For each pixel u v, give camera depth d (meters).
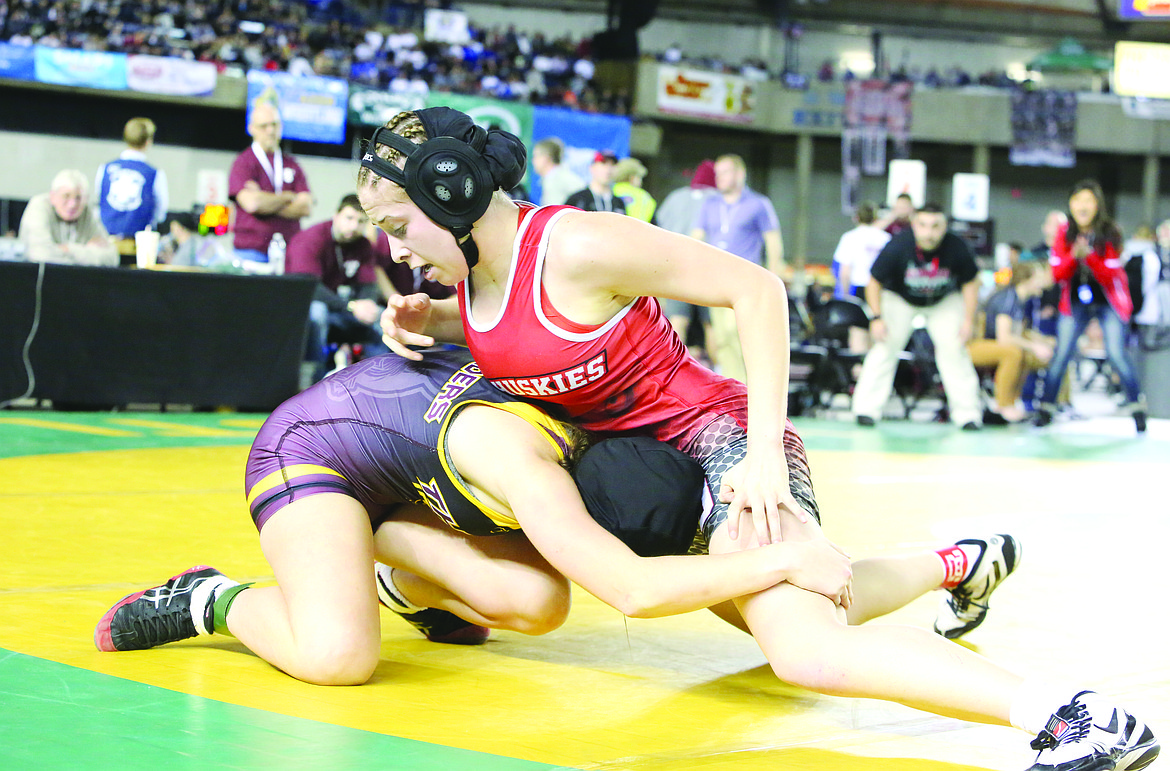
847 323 9.91
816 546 1.70
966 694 1.50
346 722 1.63
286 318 7.26
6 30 19.19
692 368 2.04
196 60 19.95
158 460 4.79
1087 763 1.37
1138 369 10.95
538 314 1.86
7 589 2.41
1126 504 4.45
